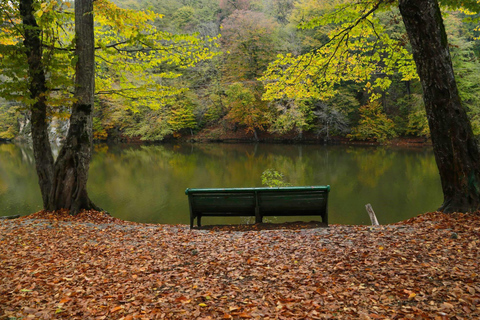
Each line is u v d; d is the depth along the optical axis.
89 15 7.87
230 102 37.97
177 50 9.84
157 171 20.28
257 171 19.09
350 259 3.85
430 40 5.39
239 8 49.59
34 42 7.70
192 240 5.13
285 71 9.83
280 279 3.51
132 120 42.44
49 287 3.55
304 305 2.93
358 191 14.02
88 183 17.12
